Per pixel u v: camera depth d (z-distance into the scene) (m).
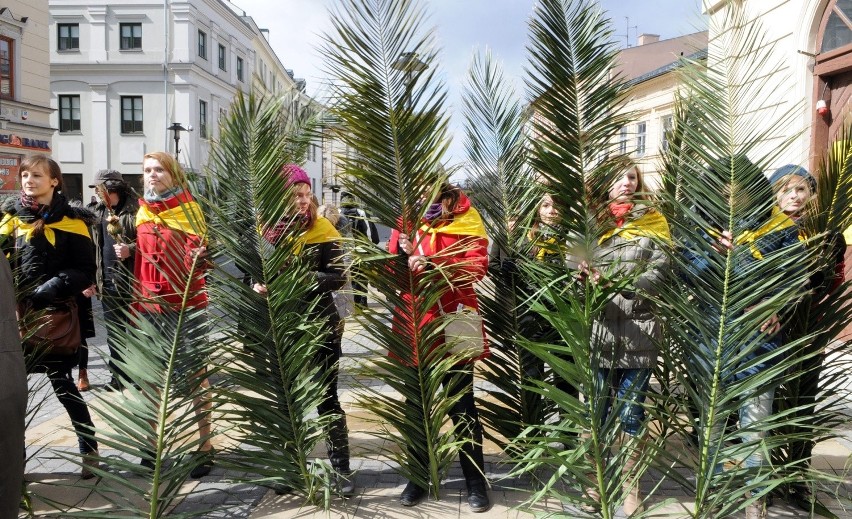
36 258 3.47
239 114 2.96
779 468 2.44
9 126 17.58
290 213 3.12
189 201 2.97
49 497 3.38
